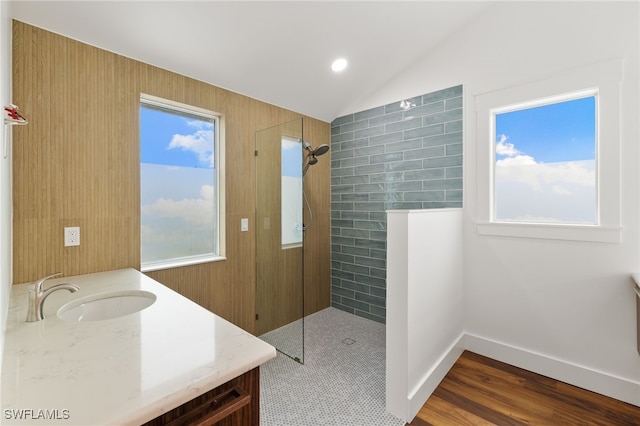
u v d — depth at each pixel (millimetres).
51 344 830
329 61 2312
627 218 1697
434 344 1867
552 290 1953
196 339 869
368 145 2947
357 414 1603
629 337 1703
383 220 2865
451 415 1594
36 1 1343
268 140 2414
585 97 1858
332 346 2398
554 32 1900
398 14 2008
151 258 2000
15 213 1390
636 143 1662
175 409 670
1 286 799
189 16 1622
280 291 2330
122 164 1744
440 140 2441
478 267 2258
